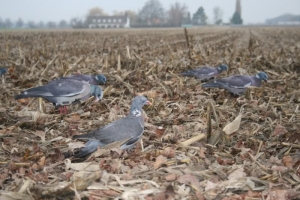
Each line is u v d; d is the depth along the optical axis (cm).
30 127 166
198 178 121
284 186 117
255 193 112
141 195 108
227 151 141
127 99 215
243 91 223
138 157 134
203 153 135
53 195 106
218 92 234
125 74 258
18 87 242
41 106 187
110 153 132
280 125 165
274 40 838
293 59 360
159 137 155
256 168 126
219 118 173
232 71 315
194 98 222
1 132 160
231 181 115
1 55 392
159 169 124
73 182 108
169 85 235
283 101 211
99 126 169
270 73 303
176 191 112
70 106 200
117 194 110
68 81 183
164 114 186
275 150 143
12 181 118
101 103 198
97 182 115
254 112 191
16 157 134
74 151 133
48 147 146
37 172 123
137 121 133
